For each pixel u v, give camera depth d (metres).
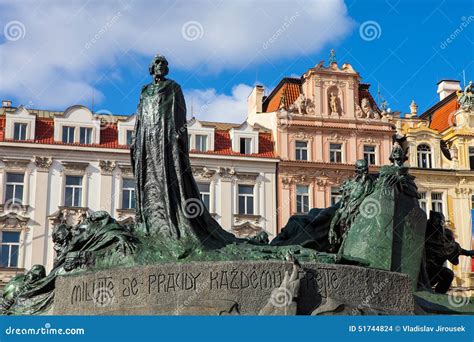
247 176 41.53
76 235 12.20
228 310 10.62
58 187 39.41
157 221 12.07
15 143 39.09
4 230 38.09
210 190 41.06
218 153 41.47
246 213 41.34
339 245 13.77
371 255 12.74
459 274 40.38
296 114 42.91
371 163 43.41
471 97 44.81
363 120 43.62
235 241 12.41
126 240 11.74
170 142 12.34
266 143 42.72
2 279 37.34
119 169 40.38
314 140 42.91
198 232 12.02
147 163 12.41
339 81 44.03
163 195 12.16
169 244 11.73
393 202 13.09
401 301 11.61
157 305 10.80
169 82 12.68
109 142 40.84
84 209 39.34
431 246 14.07
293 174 42.03
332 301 10.97
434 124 47.56
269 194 41.62
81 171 39.88
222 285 10.86
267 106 46.88
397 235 12.99
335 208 14.46
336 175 42.47
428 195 42.84
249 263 10.97
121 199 40.16
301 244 14.09
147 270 10.98
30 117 39.91
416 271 12.96
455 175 43.12
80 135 40.53
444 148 44.56
